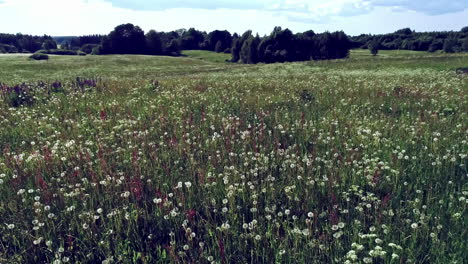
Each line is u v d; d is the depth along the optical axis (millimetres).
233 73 35156
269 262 3525
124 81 18656
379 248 3229
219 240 3723
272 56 119688
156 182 5160
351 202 4570
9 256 3574
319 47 120750
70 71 45719
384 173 5277
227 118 8836
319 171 5406
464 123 7723
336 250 3545
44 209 4215
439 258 3324
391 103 10586
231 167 5328
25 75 36688
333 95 12758
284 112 9695
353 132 7586
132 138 7320
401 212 4156
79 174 5273
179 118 8797
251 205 4559
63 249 3506
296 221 4086
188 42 194875
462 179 4934
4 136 7664
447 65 29312
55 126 8570
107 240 3756
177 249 3771
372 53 119500
